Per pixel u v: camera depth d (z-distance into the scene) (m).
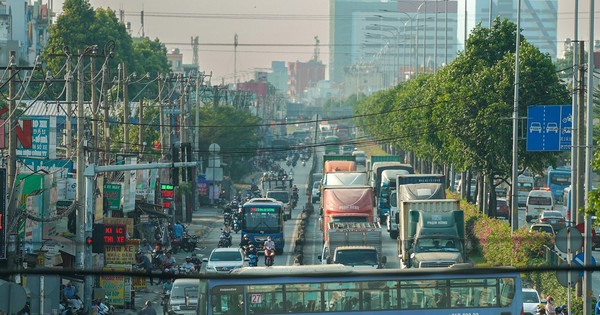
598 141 106.38
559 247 72.00
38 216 95.94
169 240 138.88
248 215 145.62
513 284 77.56
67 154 109.12
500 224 127.25
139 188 135.75
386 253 139.12
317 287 76.06
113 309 97.00
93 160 106.50
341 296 76.19
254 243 145.00
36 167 103.69
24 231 92.00
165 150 164.62
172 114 191.38
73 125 163.25
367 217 140.50
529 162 140.75
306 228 177.62
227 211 179.62
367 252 110.50
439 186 138.12
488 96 141.25
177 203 183.25
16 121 86.25
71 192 105.31
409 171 181.50
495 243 116.38
